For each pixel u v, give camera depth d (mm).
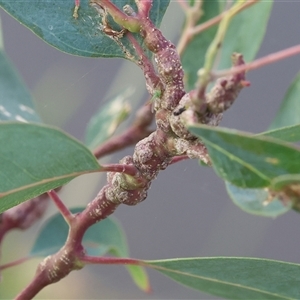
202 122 396
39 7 445
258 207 500
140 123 567
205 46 567
